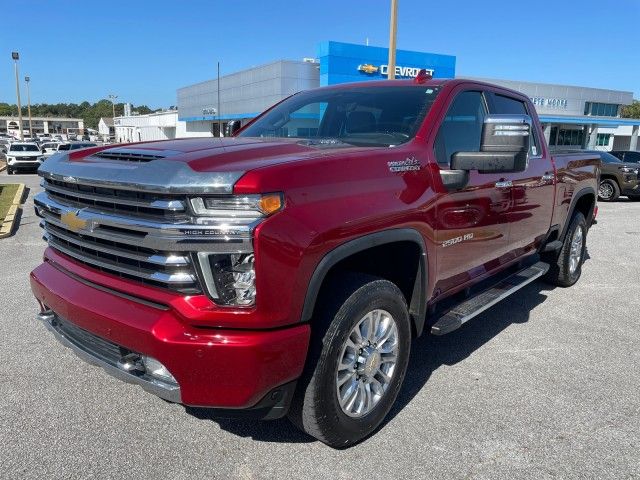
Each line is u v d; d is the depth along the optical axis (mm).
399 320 3062
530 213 4621
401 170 3043
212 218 2297
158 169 2428
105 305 2627
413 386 3689
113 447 2916
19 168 28734
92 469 2725
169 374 2488
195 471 2730
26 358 3984
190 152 2682
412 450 2938
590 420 3291
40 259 7148
